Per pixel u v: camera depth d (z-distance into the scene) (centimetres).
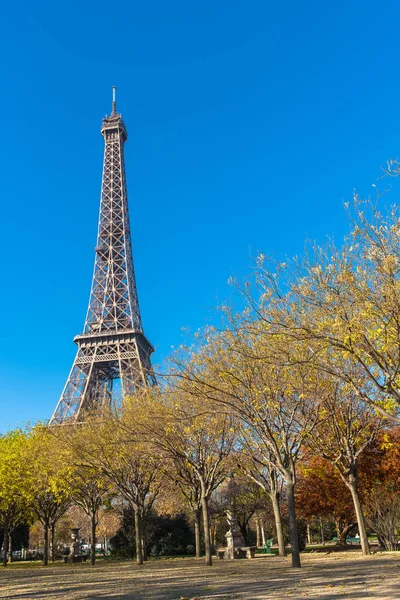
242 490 6341
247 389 2486
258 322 2217
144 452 3553
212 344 2636
